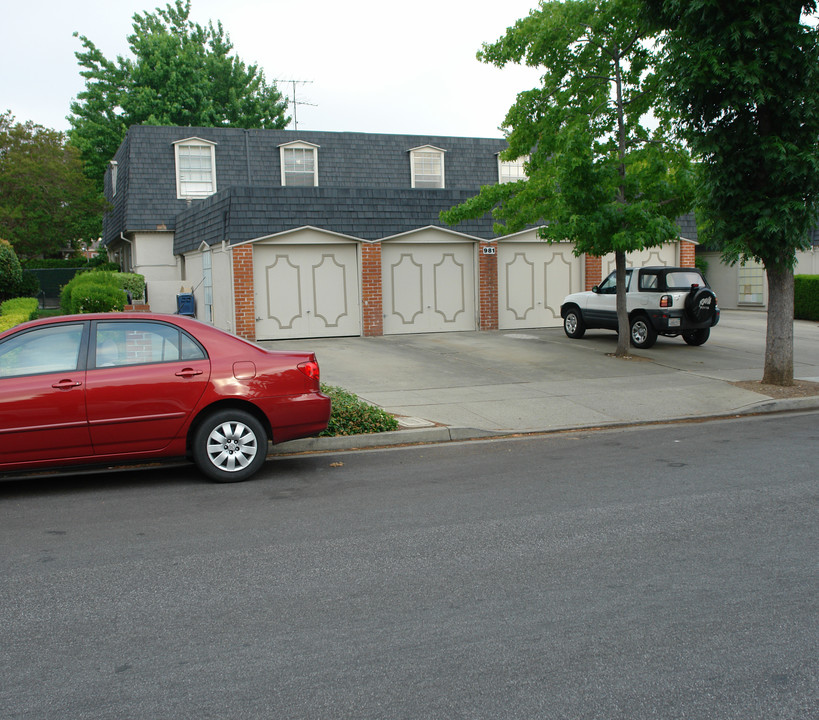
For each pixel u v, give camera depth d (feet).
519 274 65.10
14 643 12.73
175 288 73.20
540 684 11.21
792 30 35.58
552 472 24.48
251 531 18.62
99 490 23.00
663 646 12.34
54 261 124.16
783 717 10.35
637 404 36.40
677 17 38.34
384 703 10.76
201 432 23.32
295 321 58.54
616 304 53.83
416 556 16.63
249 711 10.60
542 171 48.47
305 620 13.48
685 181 44.62
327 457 27.43
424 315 62.39
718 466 24.85
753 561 16.06
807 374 44.45
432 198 61.67
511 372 44.73
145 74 132.05
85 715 10.53
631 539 17.57
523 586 14.88
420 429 30.40
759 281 84.07
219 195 59.62
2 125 106.73
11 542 18.01
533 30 46.37
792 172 36.40
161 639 12.82
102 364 22.79
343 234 58.75
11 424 21.70
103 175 132.57
